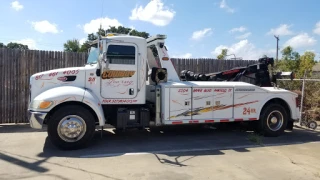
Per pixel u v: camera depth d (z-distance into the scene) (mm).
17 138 7824
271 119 8547
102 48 7180
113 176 5000
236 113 8156
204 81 8719
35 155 6238
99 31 7586
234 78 9414
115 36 7336
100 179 4848
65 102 6816
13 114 9695
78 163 5711
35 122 6520
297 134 8922
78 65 10195
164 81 7898
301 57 33344
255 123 8734
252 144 7523
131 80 7445
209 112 7883
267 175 5141
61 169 5336
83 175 5027
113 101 7324
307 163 5859
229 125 9688
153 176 5027
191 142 7680
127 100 7426
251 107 8320
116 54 7316
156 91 7570
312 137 8484
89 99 6766
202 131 9195
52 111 6812
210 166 5629
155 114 7637
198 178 4961
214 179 4926
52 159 5961
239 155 6445
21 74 9672
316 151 6863
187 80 9195
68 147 6660
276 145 7469
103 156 6223
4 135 8180
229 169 5453
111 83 7301
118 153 6473
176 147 7113
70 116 6645
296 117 8875
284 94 8695
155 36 8148
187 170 5371
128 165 5625
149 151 6703
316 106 11008
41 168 5383
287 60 32062
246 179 4938
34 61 9766
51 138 6555
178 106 7594
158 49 8117
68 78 7121
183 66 11664
